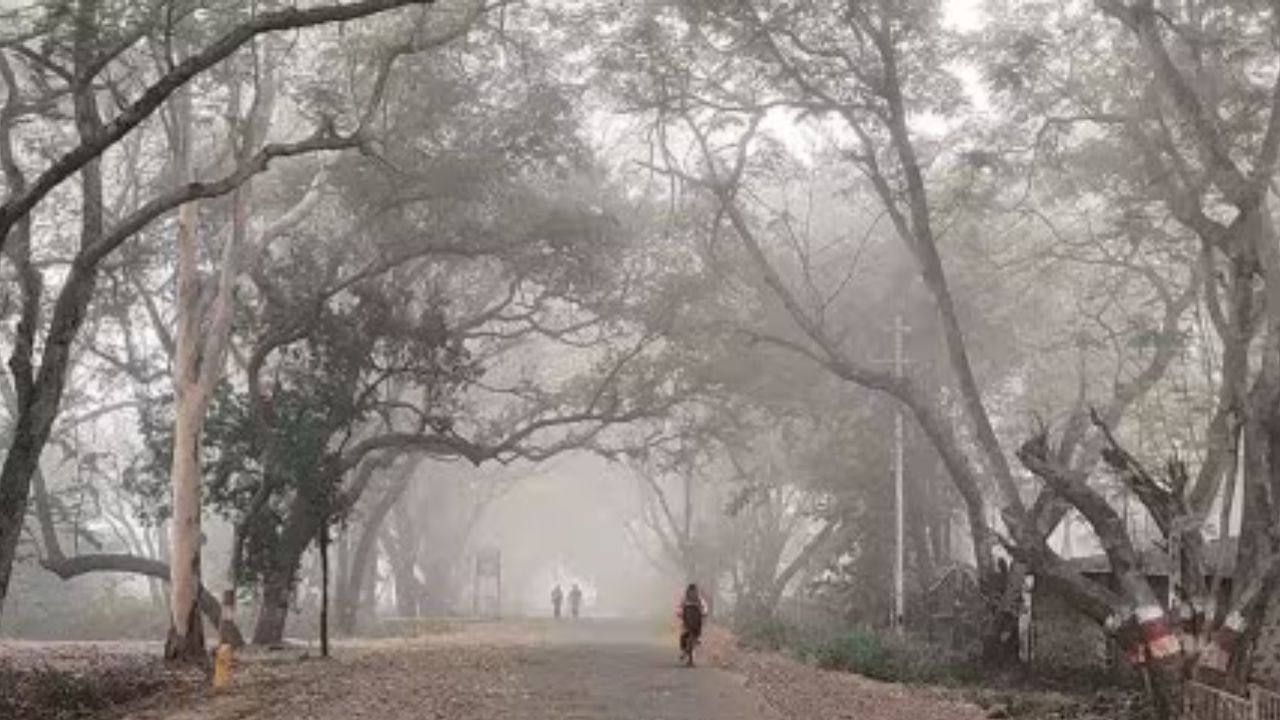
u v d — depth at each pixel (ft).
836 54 97.45
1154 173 85.25
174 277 131.95
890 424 152.46
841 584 157.69
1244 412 68.64
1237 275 73.36
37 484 136.26
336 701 67.05
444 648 120.16
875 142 111.45
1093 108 94.53
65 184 124.26
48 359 70.95
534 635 153.79
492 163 117.19
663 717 60.90
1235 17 80.69
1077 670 98.32
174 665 92.32
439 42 83.30
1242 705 57.82
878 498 152.25
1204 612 65.46
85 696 67.51
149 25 67.51
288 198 130.00
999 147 106.22
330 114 101.35
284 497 126.41
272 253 137.28
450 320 148.56
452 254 130.62
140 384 142.72
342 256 120.57
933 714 71.36
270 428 111.45
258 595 134.92
